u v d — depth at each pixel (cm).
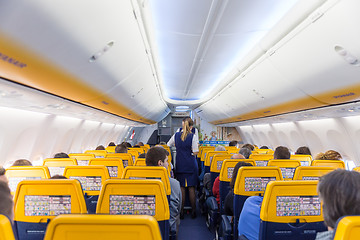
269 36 364
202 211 585
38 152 582
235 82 645
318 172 308
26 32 198
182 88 956
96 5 221
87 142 912
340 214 107
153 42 421
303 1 267
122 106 693
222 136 1836
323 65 333
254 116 855
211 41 438
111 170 391
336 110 469
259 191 305
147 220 101
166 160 337
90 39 265
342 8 233
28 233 217
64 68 296
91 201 312
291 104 534
